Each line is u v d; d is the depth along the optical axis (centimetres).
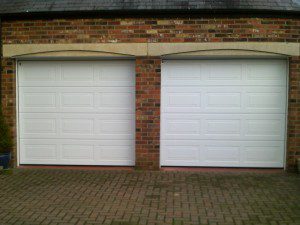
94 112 809
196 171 777
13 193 630
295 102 764
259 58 779
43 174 756
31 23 786
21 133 823
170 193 628
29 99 820
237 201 588
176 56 775
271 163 791
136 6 764
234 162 793
